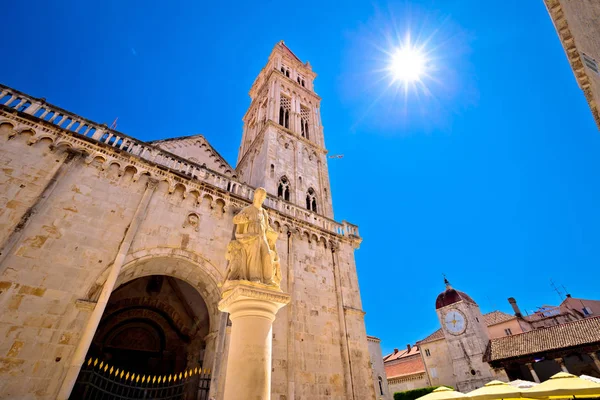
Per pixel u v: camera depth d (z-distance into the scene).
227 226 20.02
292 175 32.62
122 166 17.86
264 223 9.46
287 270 21.47
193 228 18.58
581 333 33.62
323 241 25.25
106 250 15.37
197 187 19.95
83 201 15.84
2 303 12.20
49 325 12.73
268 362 7.24
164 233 17.42
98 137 18.14
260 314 7.63
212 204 20.03
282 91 41.41
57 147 16.30
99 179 16.84
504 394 17.33
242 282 7.87
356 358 21.11
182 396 19.22
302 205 30.67
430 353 52.47
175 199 18.84
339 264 25.17
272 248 9.41
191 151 30.17
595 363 32.62
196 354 19.69
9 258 12.95
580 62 8.54
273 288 8.15
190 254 17.67
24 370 11.67
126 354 21.41
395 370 63.81
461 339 45.56
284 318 19.47
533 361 35.31
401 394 45.41
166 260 17.23
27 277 13.05
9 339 11.84
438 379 49.59
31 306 12.70
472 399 18.61
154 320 22.27
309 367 18.72
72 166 16.30
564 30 8.61
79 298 13.70
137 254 16.05
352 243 27.48
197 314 21.34
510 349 37.78
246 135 45.62
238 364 6.96
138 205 17.31
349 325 22.28
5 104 15.86
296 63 49.03
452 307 48.62
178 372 20.61
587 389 14.58
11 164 14.77
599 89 7.74
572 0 8.57
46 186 15.11
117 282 16.05
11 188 14.31
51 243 14.16
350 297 24.14
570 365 37.00
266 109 40.94
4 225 13.46
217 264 18.34
